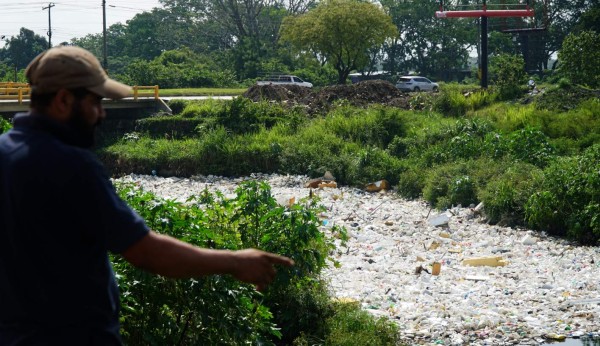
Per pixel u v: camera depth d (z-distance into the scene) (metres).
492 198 20.77
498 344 10.94
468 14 39.66
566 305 12.80
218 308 7.14
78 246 3.26
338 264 10.41
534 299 13.20
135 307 7.07
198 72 62.03
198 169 31.47
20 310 3.27
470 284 14.32
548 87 37.59
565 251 17.25
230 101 36.62
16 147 3.26
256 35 79.88
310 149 30.58
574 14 81.19
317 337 9.27
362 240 18.19
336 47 56.31
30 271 3.23
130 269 6.95
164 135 36.44
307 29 56.50
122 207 3.28
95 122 3.44
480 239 18.58
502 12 39.53
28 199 3.19
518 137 25.38
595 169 19.31
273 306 9.49
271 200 9.32
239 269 3.45
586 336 11.31
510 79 35.97
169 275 3.34
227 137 32.62
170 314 7.32
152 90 52.19
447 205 22.36
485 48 40.03
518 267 15.81
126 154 32.69
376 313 11.94
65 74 3.30
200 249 3.41
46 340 3.25
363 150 28.75
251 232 9.26
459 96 35.47
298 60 73.06
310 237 9.06
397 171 27.23
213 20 88.56
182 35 90.81
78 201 3.21
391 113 32.97
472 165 24.11
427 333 11.16
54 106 3.34
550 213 19.00
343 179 28.41
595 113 30.20
